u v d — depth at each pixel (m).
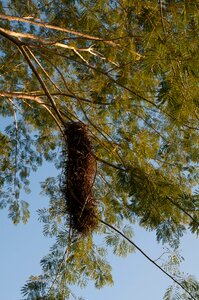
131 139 8.64
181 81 5.66
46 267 7.90
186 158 8.77
